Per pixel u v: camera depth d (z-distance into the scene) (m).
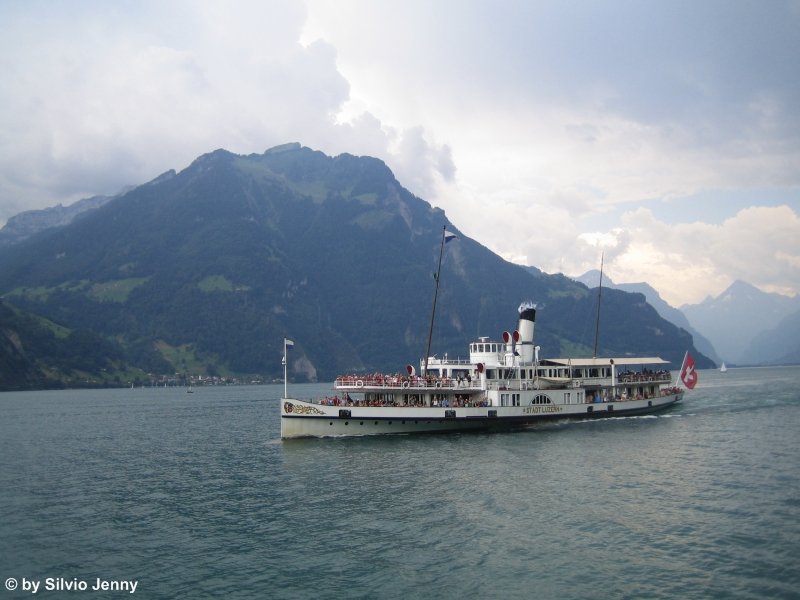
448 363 93.81
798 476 56.56
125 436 106.75
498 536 41.88
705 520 43.97
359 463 67.44
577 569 36.22
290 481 60.56
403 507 49.44
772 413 110.56
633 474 58.78
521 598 32.94
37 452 88.00
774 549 38.19
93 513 51.41
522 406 89.94
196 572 37.81
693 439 79.50
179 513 50.69
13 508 53.47
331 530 44.47
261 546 41.78
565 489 53.38
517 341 95.94
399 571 36.78
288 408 82.62
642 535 41.31
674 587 33.62
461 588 34.34
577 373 101.62
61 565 39.59
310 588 34.97
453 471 61.56
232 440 96.56
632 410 105.06
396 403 86.69
